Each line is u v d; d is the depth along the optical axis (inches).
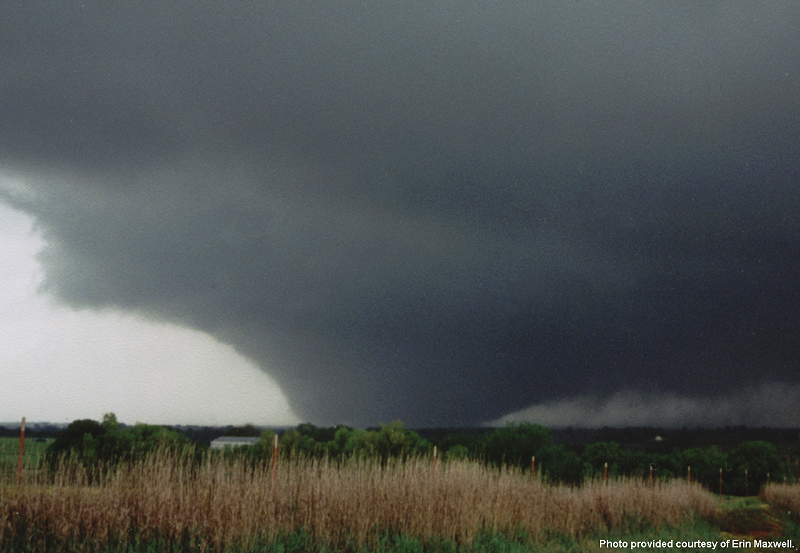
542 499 533.3
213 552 329.7
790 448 2278.5
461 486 473.1
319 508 386.0
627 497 644.7
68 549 320.2
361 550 365.7
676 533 590.9
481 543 431.2
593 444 2112.5
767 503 1189.1
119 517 331.9
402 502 419.8
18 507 329.4
